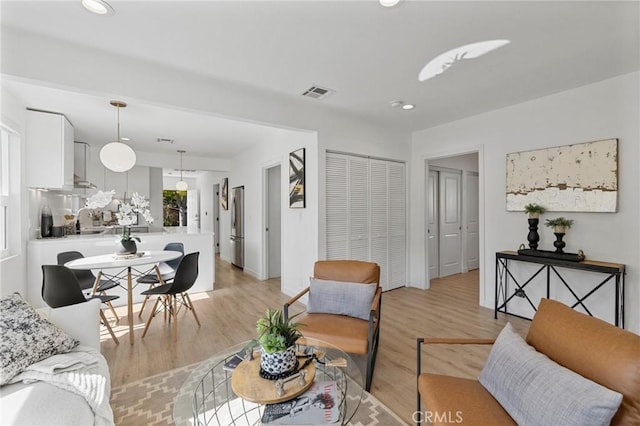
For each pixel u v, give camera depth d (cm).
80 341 189
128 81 240
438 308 379
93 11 180
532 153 329
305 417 133
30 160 335
